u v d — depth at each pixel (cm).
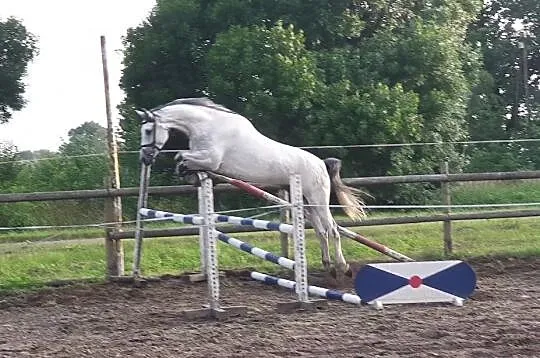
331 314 774
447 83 2241
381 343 614
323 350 599
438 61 2209
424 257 1135
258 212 1795
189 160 923
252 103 1988
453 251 1158
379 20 2356
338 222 1102
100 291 991
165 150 1033
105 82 1083
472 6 2717
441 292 774
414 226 1311
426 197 1959
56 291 998
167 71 2333
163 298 938
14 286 1026
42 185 1881
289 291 973
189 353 608
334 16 2216
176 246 1220
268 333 677
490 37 4097
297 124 2030
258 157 952
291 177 823
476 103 3117
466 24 2725
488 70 4022
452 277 775
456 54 2283
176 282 1038
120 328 750
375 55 2177
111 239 1058
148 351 624
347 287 984
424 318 715
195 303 897
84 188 1859
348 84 1997
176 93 2339
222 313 779
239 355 592
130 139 2077
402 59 2205
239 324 736
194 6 2298
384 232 1271
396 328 674
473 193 1909
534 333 630
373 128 1953
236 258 1148
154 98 2328
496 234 1276
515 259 1130
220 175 955
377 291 770
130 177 1959
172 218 887
